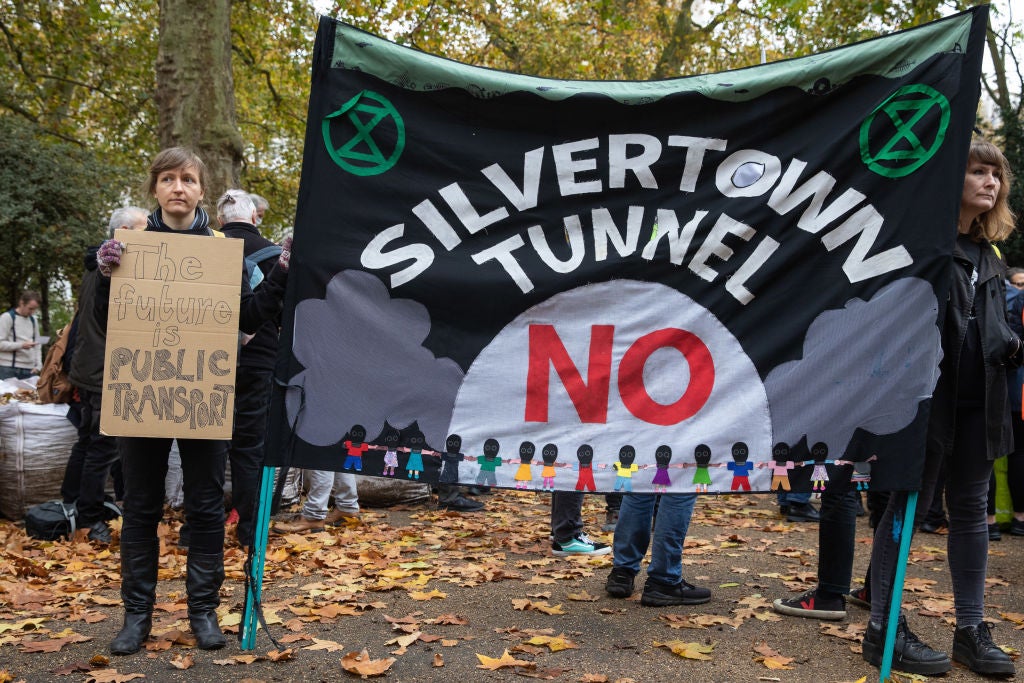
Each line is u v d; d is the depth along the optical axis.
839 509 3.80
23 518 5.93
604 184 3.20
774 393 3.12
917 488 3.00
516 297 3.19
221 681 2.91
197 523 3.27
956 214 3.04
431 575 4.57
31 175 18.31
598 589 4.33
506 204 3.20
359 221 3.16
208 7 10.42
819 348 3.12
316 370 3.12
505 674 3.03
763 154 3.16
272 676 2.97
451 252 3.19
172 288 3.12
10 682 2.89
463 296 3.18
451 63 3.18
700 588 4.07
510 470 3.16
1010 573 4.81
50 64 18.55
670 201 3.19
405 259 3.17
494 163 3.20
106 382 3.06
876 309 3.09
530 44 17.92
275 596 4.08
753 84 3.16
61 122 20.86
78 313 5.91
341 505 5.89
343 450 3.12
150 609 3.31
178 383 3.10
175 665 3.02
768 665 3.14
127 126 19.73
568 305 3.19
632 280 3.19
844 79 3.12
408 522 6.15
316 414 3.12
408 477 3.13
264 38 17.94
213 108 10.41
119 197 20.08
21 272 19.39
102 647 3.28
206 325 3.12
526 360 3.18
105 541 5.27
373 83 3.17
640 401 3.17
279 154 21.80
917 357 3.05
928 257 3.06
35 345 11.71
